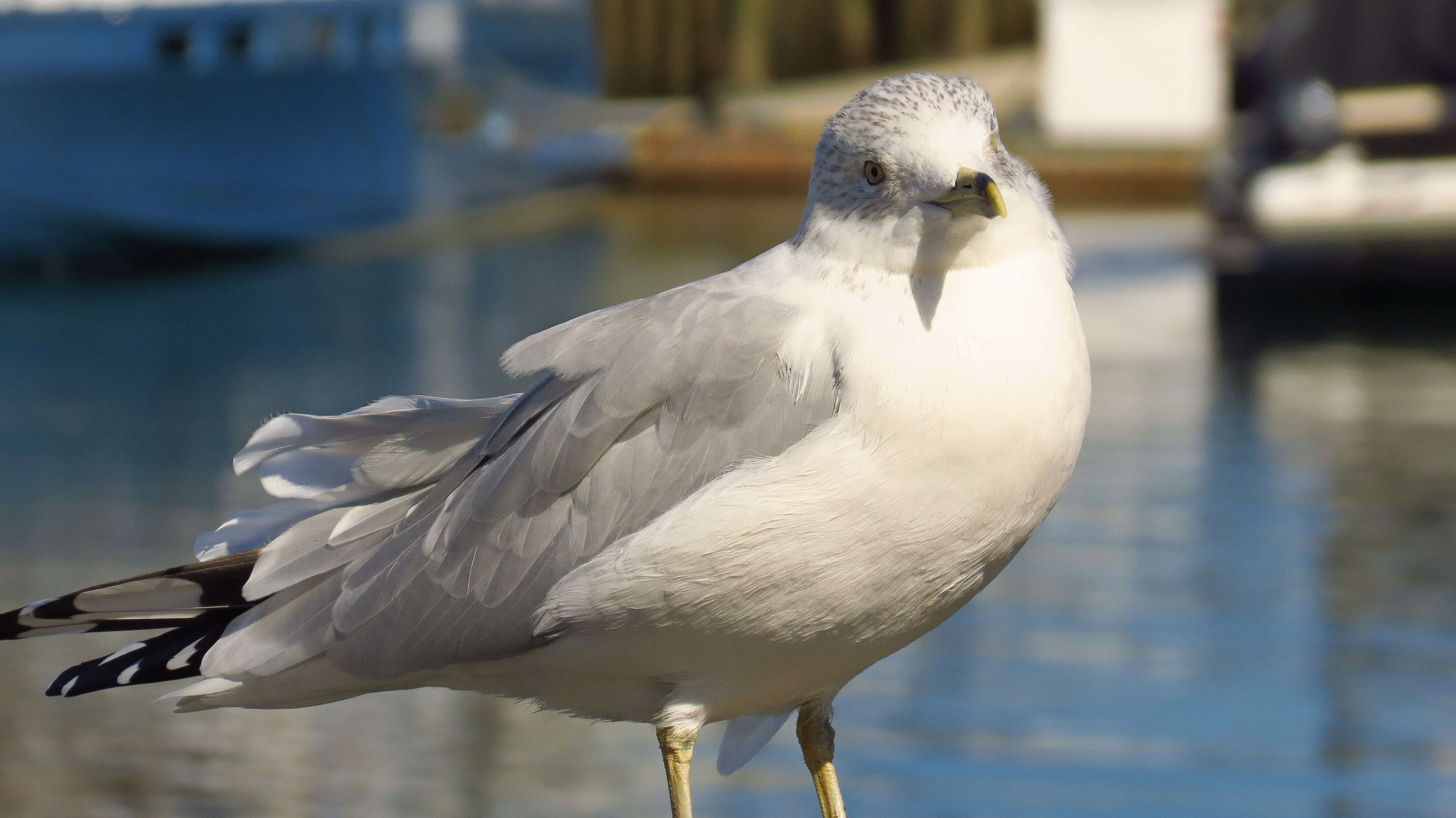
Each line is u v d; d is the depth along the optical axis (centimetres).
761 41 4591
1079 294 2464
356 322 2392
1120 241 2909
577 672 528
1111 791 912
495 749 980
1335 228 2286
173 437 1722
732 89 4553
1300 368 1980
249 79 2906
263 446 554
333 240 3180
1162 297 2428
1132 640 1143
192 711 577
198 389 1952
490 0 3294
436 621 529
